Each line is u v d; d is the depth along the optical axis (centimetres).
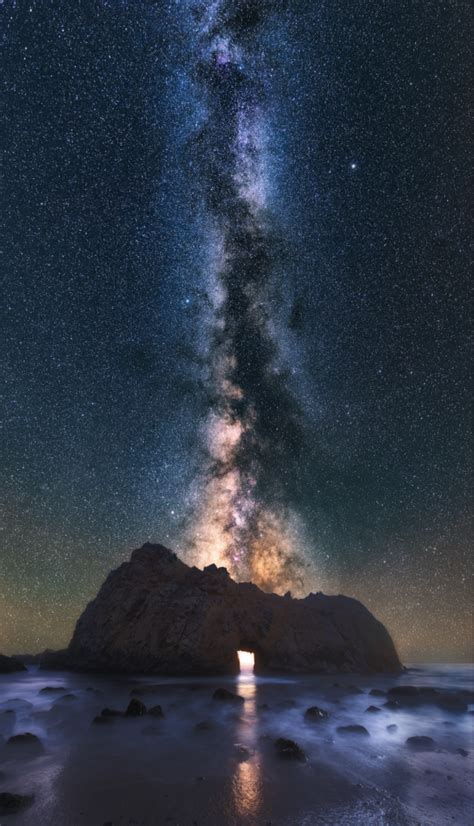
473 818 369
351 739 574
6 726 603
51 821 349
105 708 649
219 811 369
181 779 430
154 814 362
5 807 365
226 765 466
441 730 632
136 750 508
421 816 371
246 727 598
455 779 451
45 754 495
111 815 360
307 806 382
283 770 459
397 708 739
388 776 456
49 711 664
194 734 564
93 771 448
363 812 374
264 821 355
